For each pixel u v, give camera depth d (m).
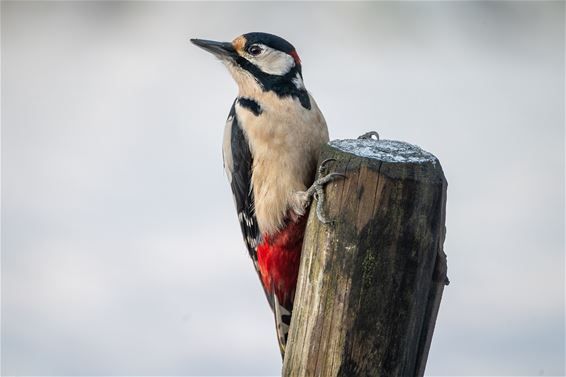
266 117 5.95
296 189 5.88
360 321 4.73
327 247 4.77
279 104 5.98
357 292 4.71
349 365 4.75
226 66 6.27
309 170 5.94
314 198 4.94
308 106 6.04
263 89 6.06
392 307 4.73
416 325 4.84
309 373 4.84
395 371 4.79
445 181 4.87
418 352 5.00
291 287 6.15
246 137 6.02
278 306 6.25
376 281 4.71
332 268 4.76
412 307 4.77
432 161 4.81
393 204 4.69
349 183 4.75
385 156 4.80
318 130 6.01
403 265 4.71
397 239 4.70
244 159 6.09
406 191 4.69
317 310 4.82
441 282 4.98
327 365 4.78
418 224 4.71
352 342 4.74
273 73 6.08
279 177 5.89
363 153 4.84
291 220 5.91
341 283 4.74
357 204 4.72
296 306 4.98
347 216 4.74
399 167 4.71
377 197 4.70
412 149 4.95
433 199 4.73
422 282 4.79
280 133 5.90
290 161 5.89
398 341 4.77
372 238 4.70
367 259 4.71
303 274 4.93
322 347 4.79
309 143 5.95
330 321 4.77
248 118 6.02
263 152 5.91
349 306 4.72
